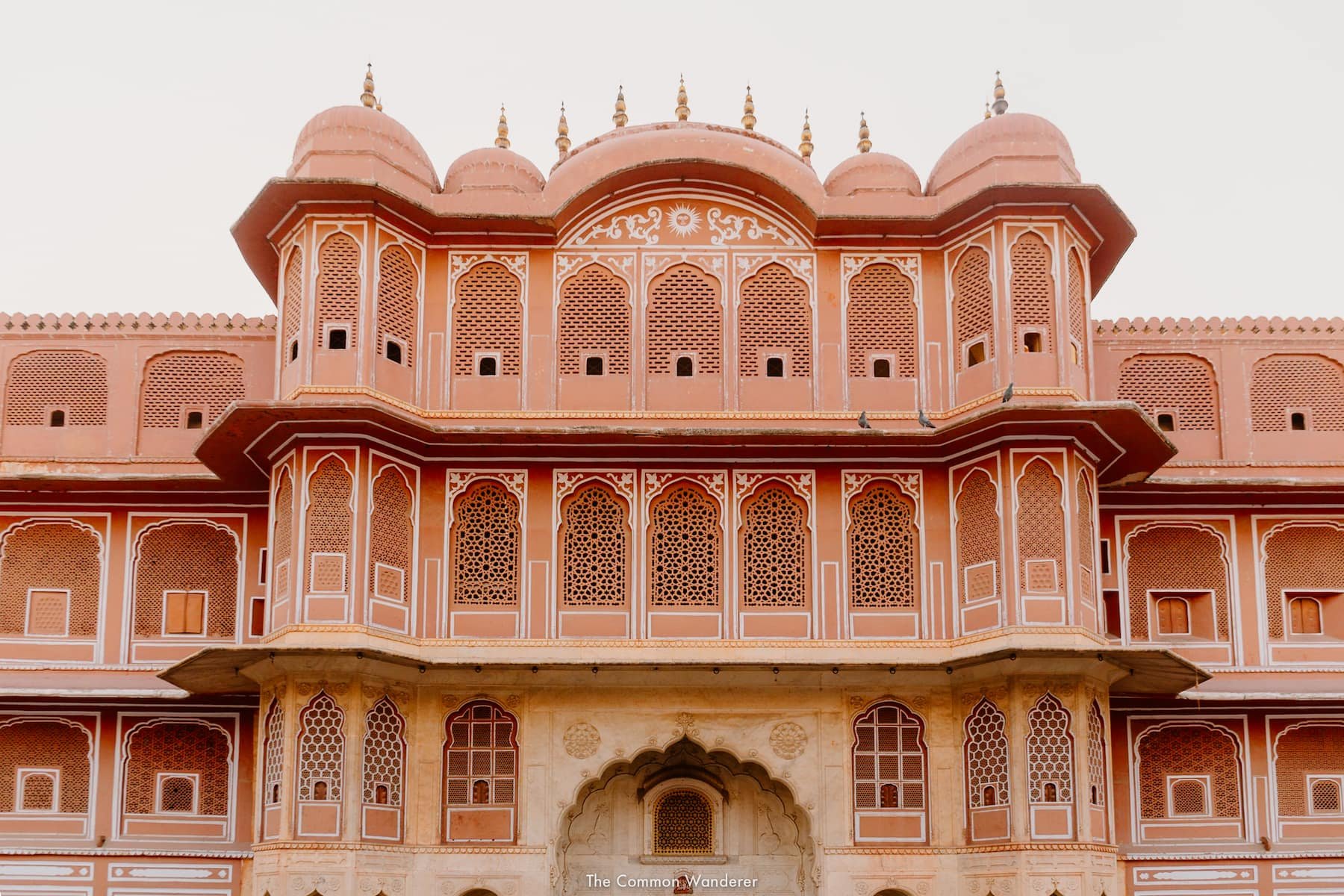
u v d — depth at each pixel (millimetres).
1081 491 12711
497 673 12664
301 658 11867
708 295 13461
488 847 12398
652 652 12547
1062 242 12984
